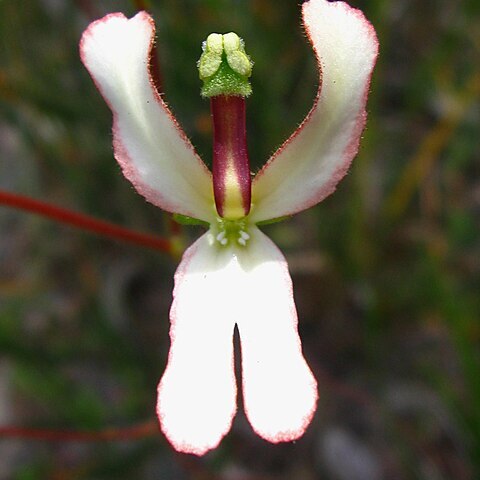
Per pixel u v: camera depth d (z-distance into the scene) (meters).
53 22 0.11
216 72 0.06
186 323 0.06
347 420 0.11
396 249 0.12
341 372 0.11
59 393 0.10
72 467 0.11
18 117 0.11
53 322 0.12
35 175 0.13
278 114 0.10
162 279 0.12
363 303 0.11
